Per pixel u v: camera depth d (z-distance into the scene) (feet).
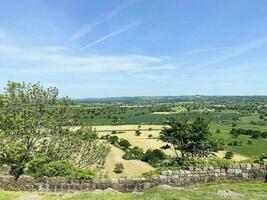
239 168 79.20
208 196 63.57
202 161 81.10
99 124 591.78
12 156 104.32
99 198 62.90
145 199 60.90
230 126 584.81
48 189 76.48
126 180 77.46
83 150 132.26
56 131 121.70
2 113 113.70
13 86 116.88
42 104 119.14
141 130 520.01
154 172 79.30
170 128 203.92
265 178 78.33
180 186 77.56
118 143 387.96
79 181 77.30
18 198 65.67
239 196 64.69
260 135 474.90
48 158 105.81
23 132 113.91
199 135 196.44
